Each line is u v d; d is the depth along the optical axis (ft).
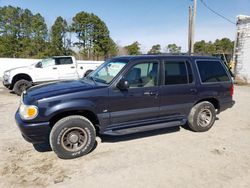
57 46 167.53
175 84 17.40
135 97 15.85
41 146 16.28
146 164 13.89
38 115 13.51
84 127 14.57
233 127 20.97
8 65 63.36
